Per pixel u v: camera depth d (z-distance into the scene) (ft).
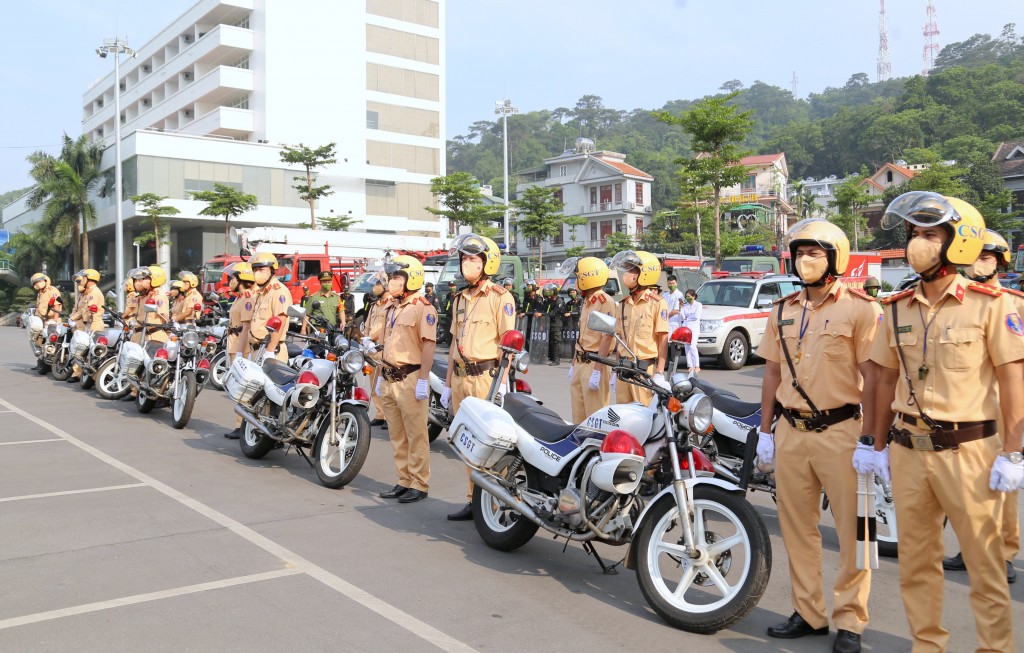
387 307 22.54
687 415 14.37
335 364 23.82
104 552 17.25
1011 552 14.76
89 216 149.59
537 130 420.36
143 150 143.74
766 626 14.38
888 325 12.30
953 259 11.50
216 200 137.39
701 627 13.73
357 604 14.69
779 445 14.15
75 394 41.32
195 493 22.30
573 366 26.07
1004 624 11.59
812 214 210.59
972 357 11.55
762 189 223.71
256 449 26.37
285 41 163.73
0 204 360.48
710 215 144.46
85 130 243.60
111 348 40.75
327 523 19.77
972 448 11.50
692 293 51.65
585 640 13.47
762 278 57.00
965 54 456.86
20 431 31.27
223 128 163.63
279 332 28.84
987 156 217.36
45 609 14.20
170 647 12.76
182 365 32.71
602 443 15.53
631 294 24.50
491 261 20.79
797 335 13.92
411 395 21.66
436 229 185.37
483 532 18.51
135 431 31.48
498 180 314.96
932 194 11.68
